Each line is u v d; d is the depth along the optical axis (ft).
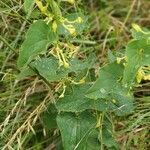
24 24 1.48
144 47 0.96
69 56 1.21
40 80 1.45
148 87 1.57
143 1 1.97
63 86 1.22
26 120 1.31
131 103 1.24
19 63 0.96
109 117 1.35
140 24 1.91
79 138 1.19
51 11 1.07
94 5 1.92
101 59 1.63
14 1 1.45
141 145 1.39
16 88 1.47
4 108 1.43
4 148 1.27
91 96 1.07
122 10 1.94
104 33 1.82
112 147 1.26
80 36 1.55
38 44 0.97
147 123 1.41
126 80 0.99
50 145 1.41
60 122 1.19
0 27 1.56
